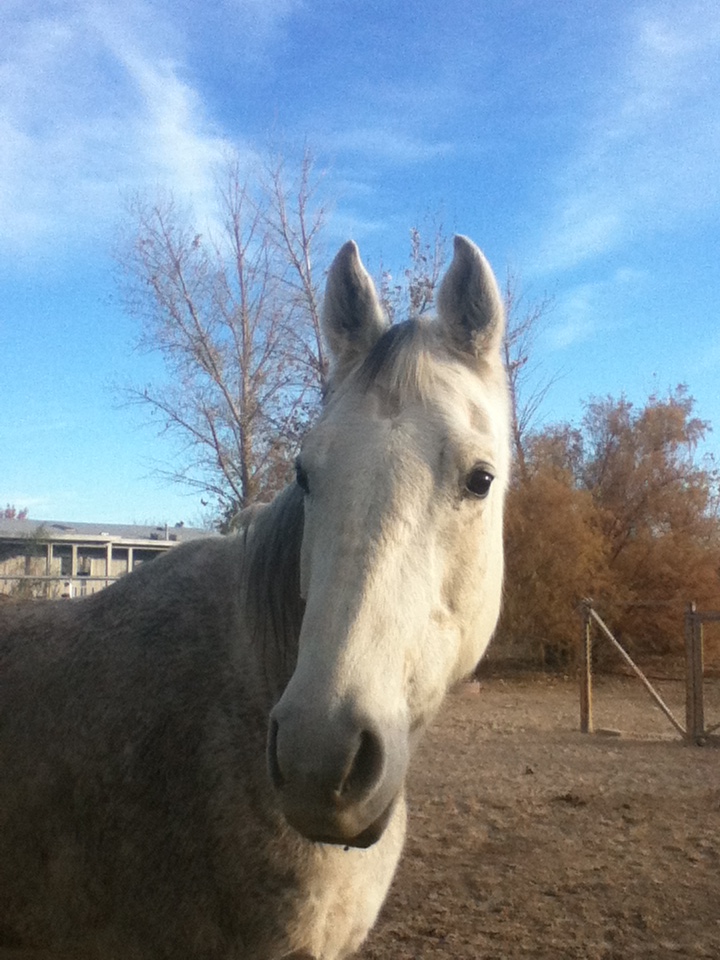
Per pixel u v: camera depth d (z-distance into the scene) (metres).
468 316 2.46
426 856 5.95
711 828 6.61
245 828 2.22
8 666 2.70
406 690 1.95
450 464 2.08
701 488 22.17
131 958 2.36
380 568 1.93
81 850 2.40
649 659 21.00
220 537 2.91
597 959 4.33
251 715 2.34
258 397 19.05
